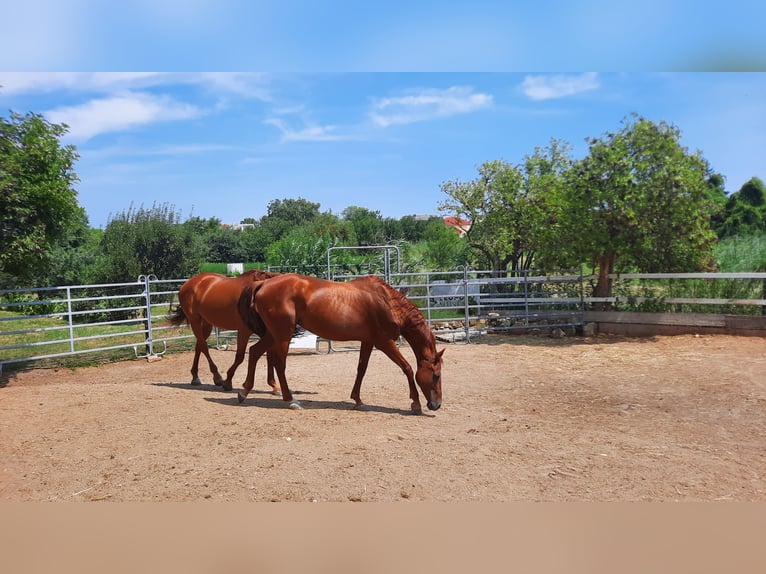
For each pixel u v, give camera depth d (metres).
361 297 6.28
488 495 3.84
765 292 11.31
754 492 3.91
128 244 18.62
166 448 4.83
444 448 4.80
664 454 4.71
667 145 11.31
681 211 11.41
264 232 44.25
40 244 9.13
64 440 5.08
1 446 4.92
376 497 3.80
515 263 16.25
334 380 8.36
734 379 7.85
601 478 4.15
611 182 11.51
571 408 6.54
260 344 6.74
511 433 5.38
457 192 16.64
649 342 11.19
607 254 12.49
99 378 9.51
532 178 14.73
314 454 4.58
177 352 12.28
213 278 7.86
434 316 16.02
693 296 12.28
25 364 10.97
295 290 6.32
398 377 8.55
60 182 9.25
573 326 12.88
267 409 6.33
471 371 8.88
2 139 8.79
